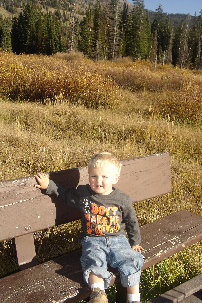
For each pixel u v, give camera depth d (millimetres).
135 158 3102
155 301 2475
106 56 68438
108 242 2293
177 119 9406
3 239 2293
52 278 2174
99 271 2078
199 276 2781
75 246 3182
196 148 6734
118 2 69625
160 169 3311
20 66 12156
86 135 7055
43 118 7598
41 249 3109
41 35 76312
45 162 4680
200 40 82188
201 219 3193
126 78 16562
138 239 2467
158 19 98000
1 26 78688
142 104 11781
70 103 9891
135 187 3100
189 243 2781
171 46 82750
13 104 9438
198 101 9688
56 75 11086
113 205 2338
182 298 2537
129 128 7332
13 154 4801
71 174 2625
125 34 73688
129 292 2119
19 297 1980
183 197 4438
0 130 6074
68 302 2010
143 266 2428
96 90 10539
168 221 3117
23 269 2396
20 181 2355
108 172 2252
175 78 16688
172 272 3004
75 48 70000
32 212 2424
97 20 68688
